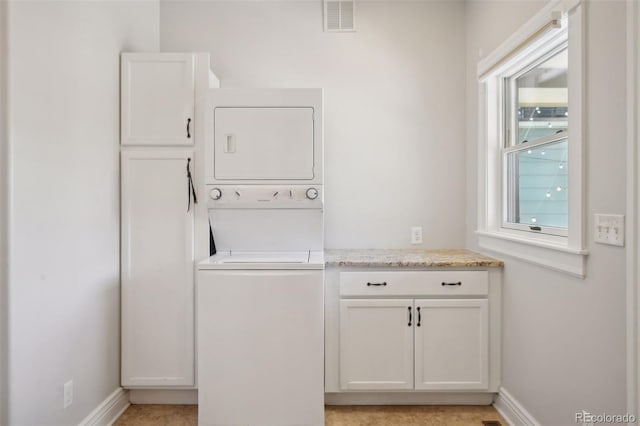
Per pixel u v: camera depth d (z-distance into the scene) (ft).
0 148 4.48
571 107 4.90
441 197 8.76
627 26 3.99
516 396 6.40
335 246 8.79
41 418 4.99
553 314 5.39
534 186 6.46
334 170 8.77
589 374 4.65
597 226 4.48
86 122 5.91
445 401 7.13
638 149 3.87
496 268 6.91
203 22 8.75
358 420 6.63
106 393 6.47
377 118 8.76
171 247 6.91
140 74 6.86
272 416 6.18
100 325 6.30
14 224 4.57
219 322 6.15
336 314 6.92
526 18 6.03
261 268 6.19
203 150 6.90
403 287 6.90
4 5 4.49
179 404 7.14
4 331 4.49
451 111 8.72
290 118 6.61
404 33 8.74
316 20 8.76
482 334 6.88
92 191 6.07
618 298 4.17
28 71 4.78
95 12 6.14
